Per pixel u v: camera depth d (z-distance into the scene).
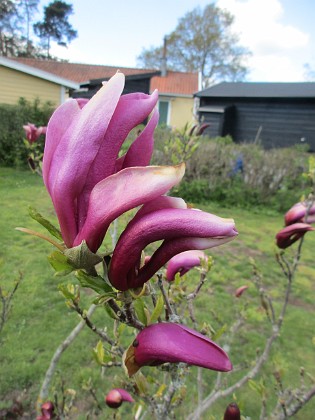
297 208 2.15
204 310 5.02
